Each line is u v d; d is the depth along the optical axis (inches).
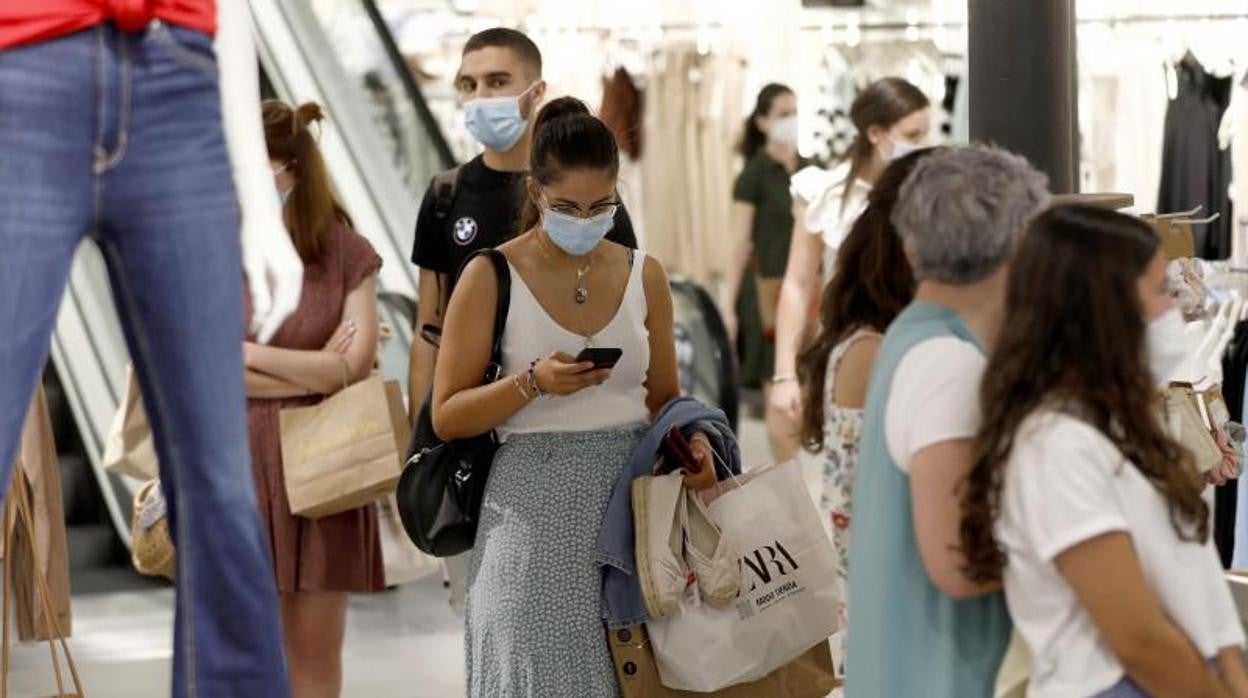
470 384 412.8
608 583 402.0
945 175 301.3
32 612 510.9
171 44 253.4
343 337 490.3
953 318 301.3
